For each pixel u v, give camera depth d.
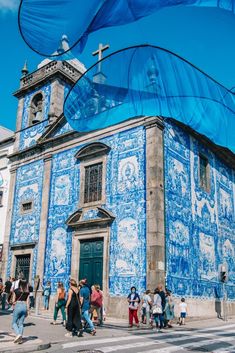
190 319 16.30
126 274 15.87
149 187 16.36
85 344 8.80
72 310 10.38
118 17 3.18
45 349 8.09
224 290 18.03
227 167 24.02
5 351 7.43
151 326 13.66
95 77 3.78
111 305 15.90
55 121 21.69
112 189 17.75
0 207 23.81
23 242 21.25
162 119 17.69
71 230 18.89
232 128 3.79
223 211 22.02
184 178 18.47
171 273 15.77
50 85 24.06
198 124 3.65
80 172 19.58
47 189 21.05
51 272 19.02
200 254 18.38
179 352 7.86
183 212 17.70
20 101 25.84
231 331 12.78
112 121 3.71
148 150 17.00
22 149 24.11
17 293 8.72
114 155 18.30
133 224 16.38
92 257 17.64
